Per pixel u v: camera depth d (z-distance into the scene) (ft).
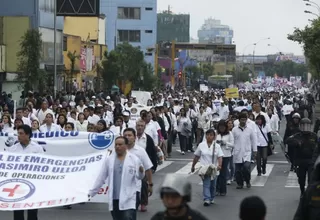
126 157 45.01
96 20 299.58
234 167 78.89
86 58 249.96
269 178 84.23
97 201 59.26
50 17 203.82
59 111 97.40
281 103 237.66
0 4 191.42
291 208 63.16
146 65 285.02
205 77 589.73
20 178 48.91
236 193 71.97
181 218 25.93
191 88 453.17
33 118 86.07
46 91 167.12
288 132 86.28
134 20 407.23
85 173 49.90
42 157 49.73
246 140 74.13
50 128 76.59
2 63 183.32
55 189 48.98
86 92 207.21
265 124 88.53
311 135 63.31
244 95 209.36
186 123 113.29
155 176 84.69
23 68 162.71
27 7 191.93
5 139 58.18
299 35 206.08
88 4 192.65
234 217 58.54
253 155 75.36
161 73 409.08
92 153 54.65
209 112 121.70
